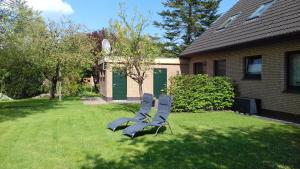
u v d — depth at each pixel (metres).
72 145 8.27
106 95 22.67
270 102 13.88
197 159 6.89
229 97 15.45
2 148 8.00
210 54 19.94
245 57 16.09
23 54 21.44
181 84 14.61
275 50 13.55
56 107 17.52
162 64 23.67
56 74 23.38
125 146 8.11
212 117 12.99
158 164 6.58
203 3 37.16
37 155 7.34
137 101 22.11
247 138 8.88
